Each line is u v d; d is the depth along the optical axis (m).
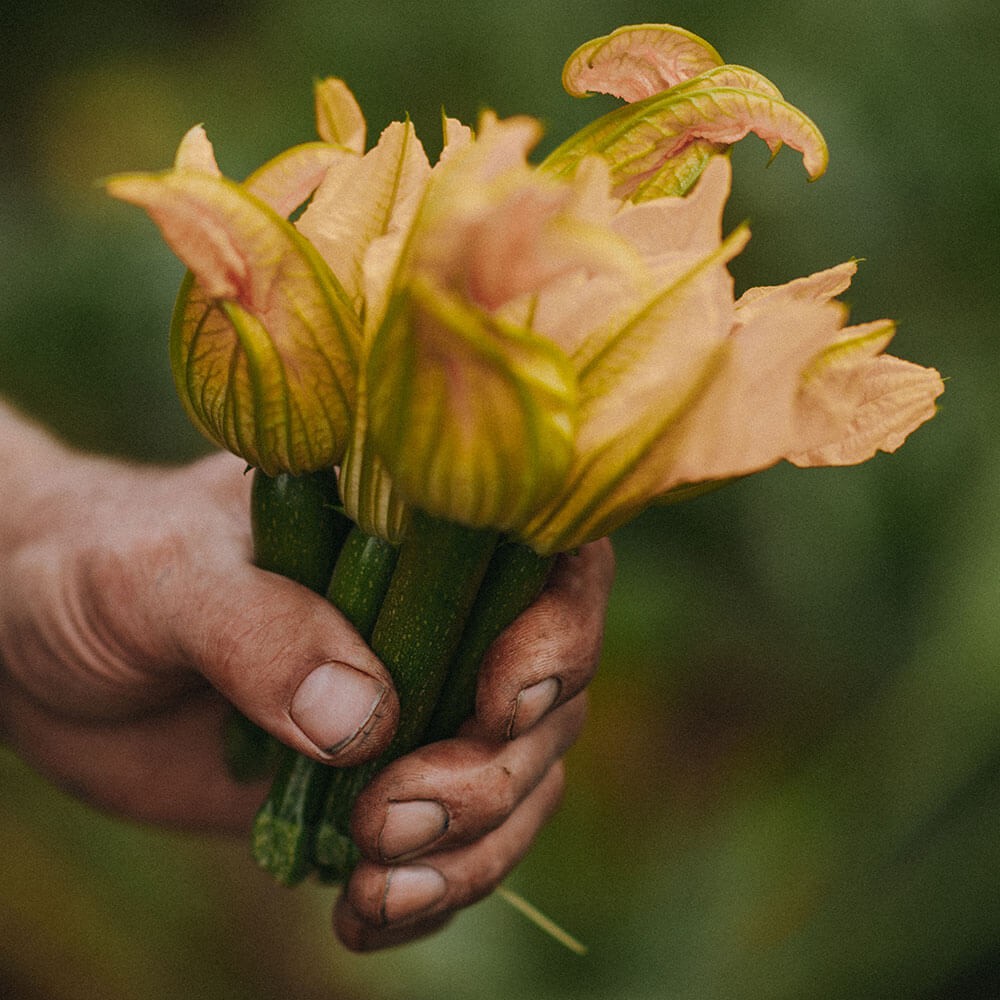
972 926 0.72
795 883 0.77
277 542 0.46
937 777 0.77
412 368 0.38
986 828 0.74
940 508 0.92
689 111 0.43
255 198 0.40
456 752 0.48
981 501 0.87
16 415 0.60
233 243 0.40
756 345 0.39
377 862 0.48
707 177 0.40
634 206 0.41
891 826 0.77
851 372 0.41
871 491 0.94
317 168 0.43
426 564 0.44
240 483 0.54
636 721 0.91
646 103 0.43
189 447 1.03
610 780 0.87
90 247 1.07
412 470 0.39
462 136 0.43
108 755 0.59
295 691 0.46
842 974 0.73
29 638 0.55
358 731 0.46
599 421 0.40
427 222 0.37
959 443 0.94
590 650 0.49
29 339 1.04
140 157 1.25
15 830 0.78
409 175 0.43
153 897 0.79
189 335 0.42
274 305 0.41
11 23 1.31
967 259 1.00
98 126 1.28
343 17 1.13
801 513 0.94
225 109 1.21
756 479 0.95
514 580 0.46
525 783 0.50
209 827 0.62
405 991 0.78
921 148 1.00
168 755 0.59
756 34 1.03
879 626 0.94
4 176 1.26
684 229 0.40
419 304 0.37
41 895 0.76
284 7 1.19
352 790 0.48
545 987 0.77
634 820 0.86
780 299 0.42
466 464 0.39
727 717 0.93
